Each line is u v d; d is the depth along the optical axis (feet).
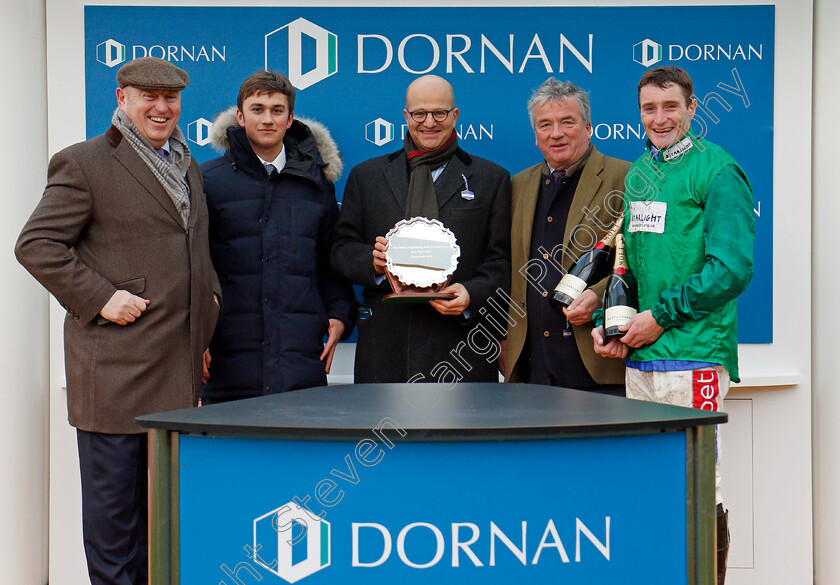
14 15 10.85
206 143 11.62
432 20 11.57
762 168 11.58
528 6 11.55
